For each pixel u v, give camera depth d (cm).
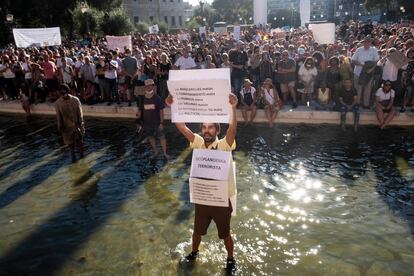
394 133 1002
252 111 1126
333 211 612
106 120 1291
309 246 521
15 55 1642
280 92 1220
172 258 504
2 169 870
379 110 1034
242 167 813
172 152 929
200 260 495
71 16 3822
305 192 683
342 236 541
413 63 1033
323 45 1416
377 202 636
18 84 1469
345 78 1066
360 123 1087
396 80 1085
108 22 3616
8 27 3338
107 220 614
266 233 555
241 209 628
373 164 800
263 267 480
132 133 1123
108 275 477
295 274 466
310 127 1092
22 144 1070
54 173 829
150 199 681
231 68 1220
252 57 1250
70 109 863
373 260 486
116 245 541
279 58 1225
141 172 810
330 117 1096
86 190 734
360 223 574
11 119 1391
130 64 1287
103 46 2170
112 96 1360
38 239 568
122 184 753
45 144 1057
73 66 1408
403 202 633
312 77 1151
